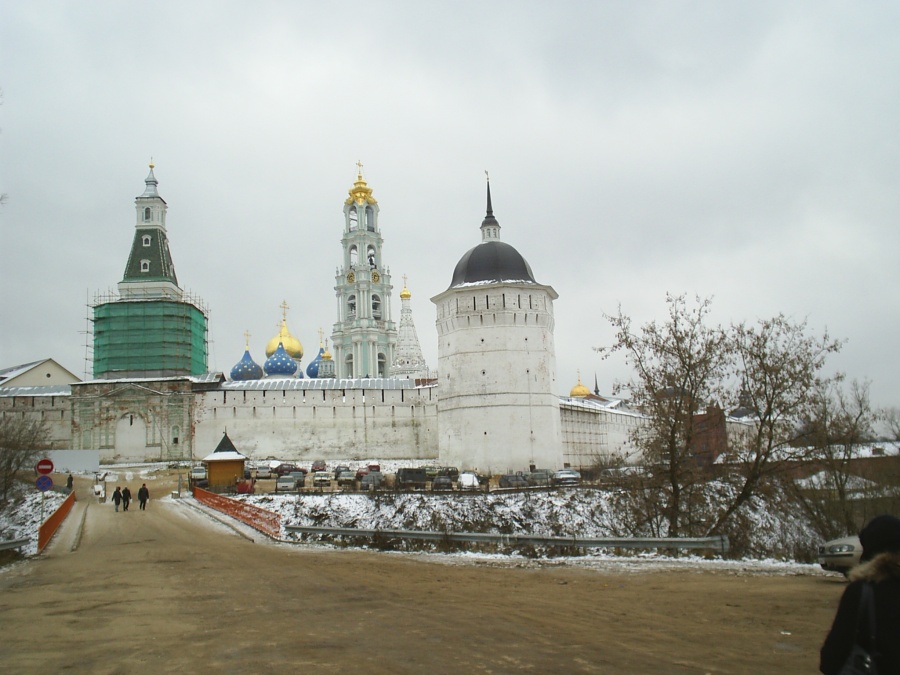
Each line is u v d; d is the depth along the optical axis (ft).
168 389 296.71
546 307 270.05
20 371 347.15
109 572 76.64
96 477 241.35
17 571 80.12
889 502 146.51
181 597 58.85
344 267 474.49
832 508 134.41
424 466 280.92
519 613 49.80
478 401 260.42
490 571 73.97
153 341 325.42
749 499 123.34
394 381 312.91
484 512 164.35
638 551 86.89
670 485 124.88
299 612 51.13
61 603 57.11
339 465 280.10
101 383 297.12
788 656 37.81
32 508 168.76
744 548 114.11
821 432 122.42
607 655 37.91
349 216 479.41
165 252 351.67
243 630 45.06
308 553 95.55
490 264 271.69
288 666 36.09
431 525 157.38
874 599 18.07
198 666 36.63
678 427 120.16
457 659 37.06
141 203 352.49
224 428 293.43
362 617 48.93
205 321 355.77
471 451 258.57
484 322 264.31
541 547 90.38
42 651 40.81
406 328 455.63
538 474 223.92
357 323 459.32
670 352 121.70
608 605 52.70
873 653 17.87
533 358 264.31
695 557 82.69
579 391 516.73
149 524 139.44
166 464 284.61
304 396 298.35
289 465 264.31
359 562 84.12
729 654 38.22
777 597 55.01
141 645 41.70
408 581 67.10
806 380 117.91
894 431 186.70
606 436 347.97
